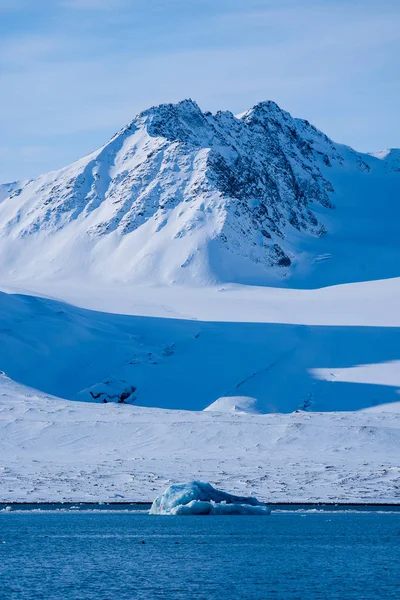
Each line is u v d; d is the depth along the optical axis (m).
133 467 118.38
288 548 74.44
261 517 91.12
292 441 134.25
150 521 88.56
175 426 139.38
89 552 72.19
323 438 135.38
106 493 103.31
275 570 66.19
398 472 116.62
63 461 122.81
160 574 64.69
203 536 80.12
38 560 69.19
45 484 108.00
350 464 121.69
